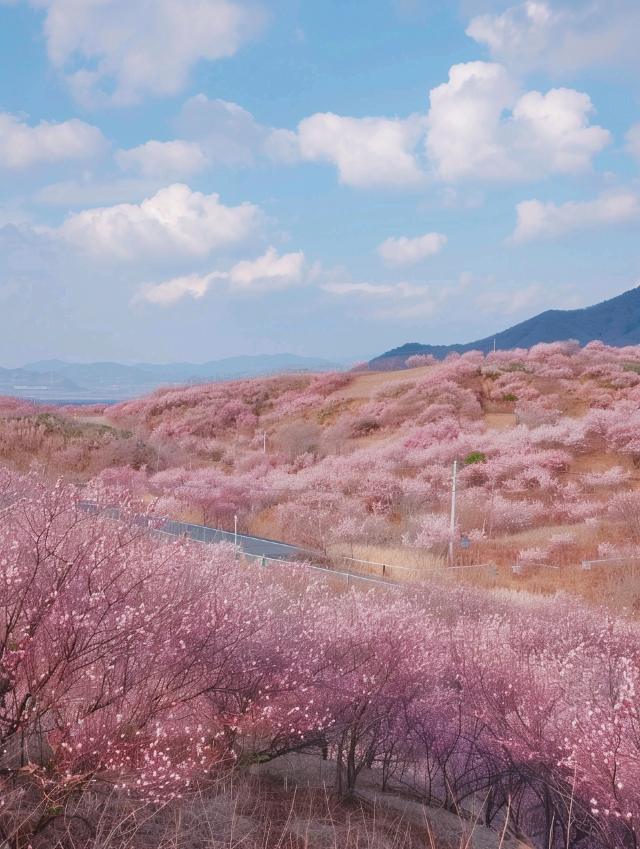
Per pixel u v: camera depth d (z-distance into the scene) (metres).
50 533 3.57
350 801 4.48
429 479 35.69
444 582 18.31
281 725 4.04
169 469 41.62
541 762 4.33
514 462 35.72
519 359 62.53
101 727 3.12
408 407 53.38
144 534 3.90
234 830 3.40
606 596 19.52
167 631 3.59
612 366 54.62
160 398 70.38
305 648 4.49
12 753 3.30
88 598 3.24
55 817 2.97
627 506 27.56
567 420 43.78
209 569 4.63
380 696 4.65
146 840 3.12
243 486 36.16
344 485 35.47
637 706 3.59
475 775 5.25
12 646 3.12
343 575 17.05
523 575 22.73
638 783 3.42
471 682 5.20
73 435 42.44
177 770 3.23
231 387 71.88
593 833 4.11
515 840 4.59
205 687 3.77
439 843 4.08
